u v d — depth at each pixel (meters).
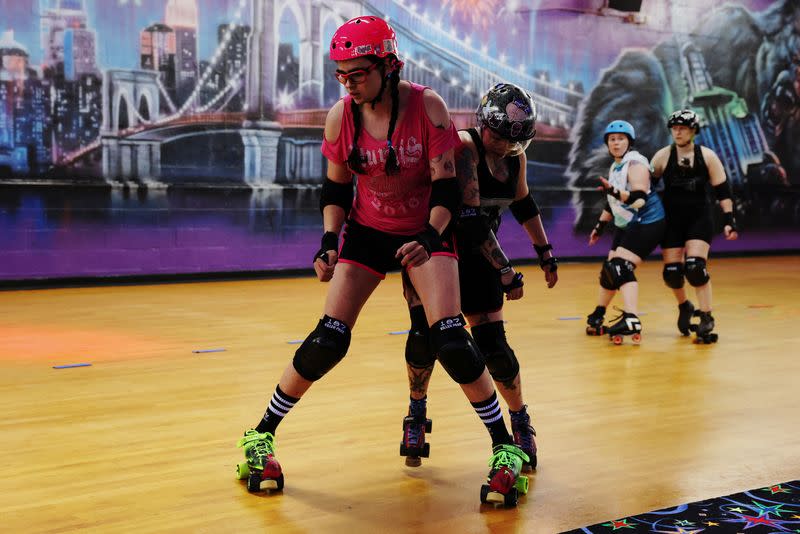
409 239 4.81
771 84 23.56
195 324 11.24
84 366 8.49
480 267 5.10
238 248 17.36
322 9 17.91
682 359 8.98
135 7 16.14
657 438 5.95
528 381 7.86
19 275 15.41
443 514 4.46
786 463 5.36
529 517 4.41
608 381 7.86
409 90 4.55
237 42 17.11
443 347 4.58
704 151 10.21
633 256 10.07
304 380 4.85
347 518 4.40
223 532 4.19
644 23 21.70
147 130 16.38
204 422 6.36
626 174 10.03
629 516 4.39
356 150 4.63
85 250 15.93
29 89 15.35
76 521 4.33
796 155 24.05
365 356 9.01
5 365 8.52
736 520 4.31
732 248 23.34
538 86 20.52
